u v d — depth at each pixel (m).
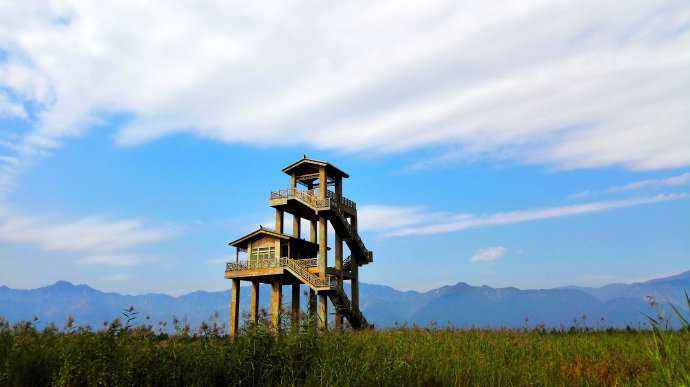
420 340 19.91
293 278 46.12
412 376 12.88
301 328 13.91
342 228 46.03
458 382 12.53
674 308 6.58
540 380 12.77
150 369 10.88
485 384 12.37
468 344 19.17
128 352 10.98
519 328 25.78
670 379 6.31
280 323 14.18
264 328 13.30
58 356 10.73
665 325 6.67
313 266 43.53
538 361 15.26
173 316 12.78
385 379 12.00
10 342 11.01
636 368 13.89
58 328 11.80
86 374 10.15
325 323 16.62
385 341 18.80
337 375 11.90
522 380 12.80
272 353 12.50
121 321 11.51
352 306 43.19
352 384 11.61
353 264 47.78
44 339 11.35
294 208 46.84
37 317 11.95
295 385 11.94
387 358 13.16
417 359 14.42
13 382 10.12
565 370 14.03
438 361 14.95
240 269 45.16
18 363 10.41
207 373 11.59
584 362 15.03
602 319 26.92
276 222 45.81
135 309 11.97
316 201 43.81
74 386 10.06
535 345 19.16
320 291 41.09
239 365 12.09
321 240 43.53
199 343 12.42
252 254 45.97
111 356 10.65
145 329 11.86
